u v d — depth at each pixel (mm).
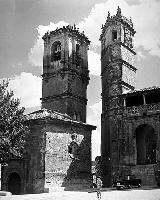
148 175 43719
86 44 59469
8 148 33750
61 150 42562
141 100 50594
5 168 42812
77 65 57062
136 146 46875
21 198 30406
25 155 41938
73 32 56625
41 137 41312
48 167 40531
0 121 33719
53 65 56188
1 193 30641
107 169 50719
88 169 45750
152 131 48312
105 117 54062
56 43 57719
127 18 58688
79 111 54531
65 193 35750
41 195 33844
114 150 48625
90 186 45250
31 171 41125
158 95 48406
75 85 54906
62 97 53156
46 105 54844
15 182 42719
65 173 42281
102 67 60250
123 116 48000
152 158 47469
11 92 35531
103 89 58219
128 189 37344
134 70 58094
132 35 59281
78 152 44844
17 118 35000
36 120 41781
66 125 43875
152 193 30141
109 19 58156
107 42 58031
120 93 52812
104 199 26781
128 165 45531
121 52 55312
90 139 47156
